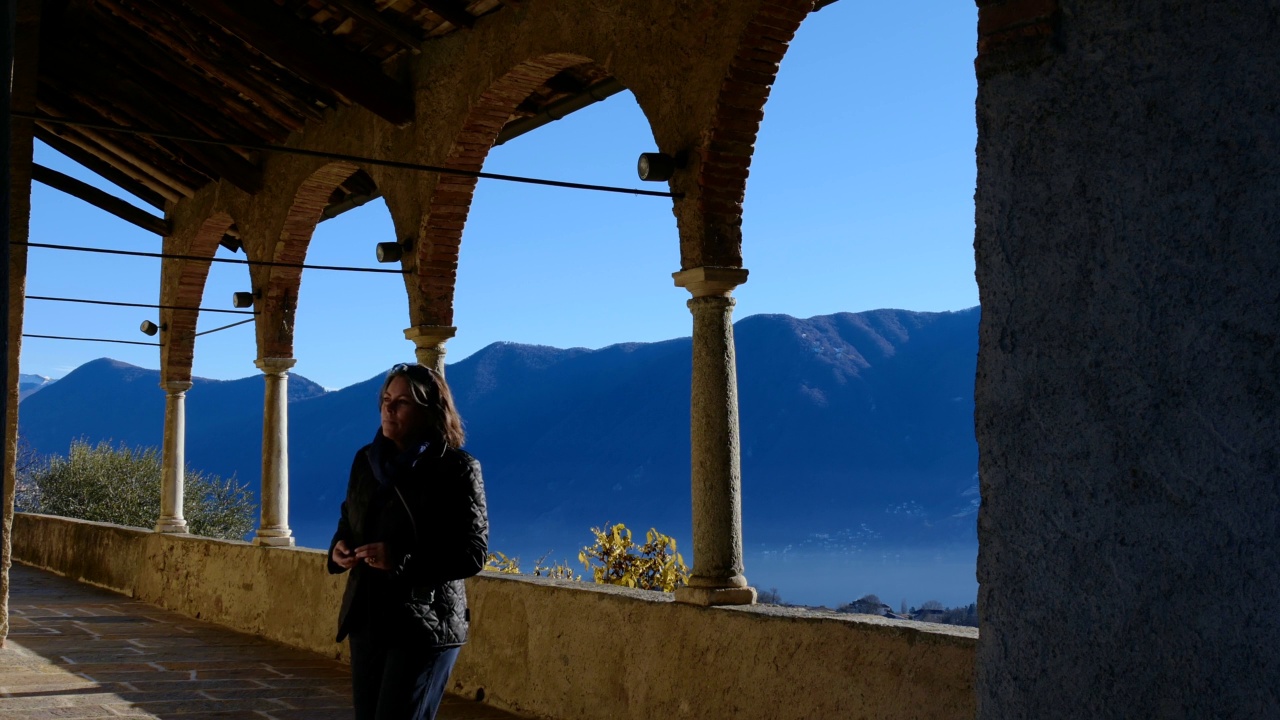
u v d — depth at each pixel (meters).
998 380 2.17
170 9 8.61
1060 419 2.07
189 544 10.58
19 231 7.23
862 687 4.16
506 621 6.34
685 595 5.14
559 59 6.43
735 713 4.72
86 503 23.08
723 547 5.11
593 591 5.72
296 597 8.52
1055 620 2.06
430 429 3.16
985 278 2.20
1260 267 1.84
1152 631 1.93
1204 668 1.87
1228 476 1.86
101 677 6.89
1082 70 2.07
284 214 9.69
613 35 5.85
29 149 7.18
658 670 5.19
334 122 8.98
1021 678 2.10
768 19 4.99
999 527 2.16
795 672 4.47
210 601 9.95
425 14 7.38
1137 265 1.98
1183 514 1.91
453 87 7.30
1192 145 1.92
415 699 2.99
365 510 3.09
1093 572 2.01
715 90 5.13
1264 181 1.85
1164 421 1.94
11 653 7.68
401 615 2.98
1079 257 2.06
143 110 9.91
